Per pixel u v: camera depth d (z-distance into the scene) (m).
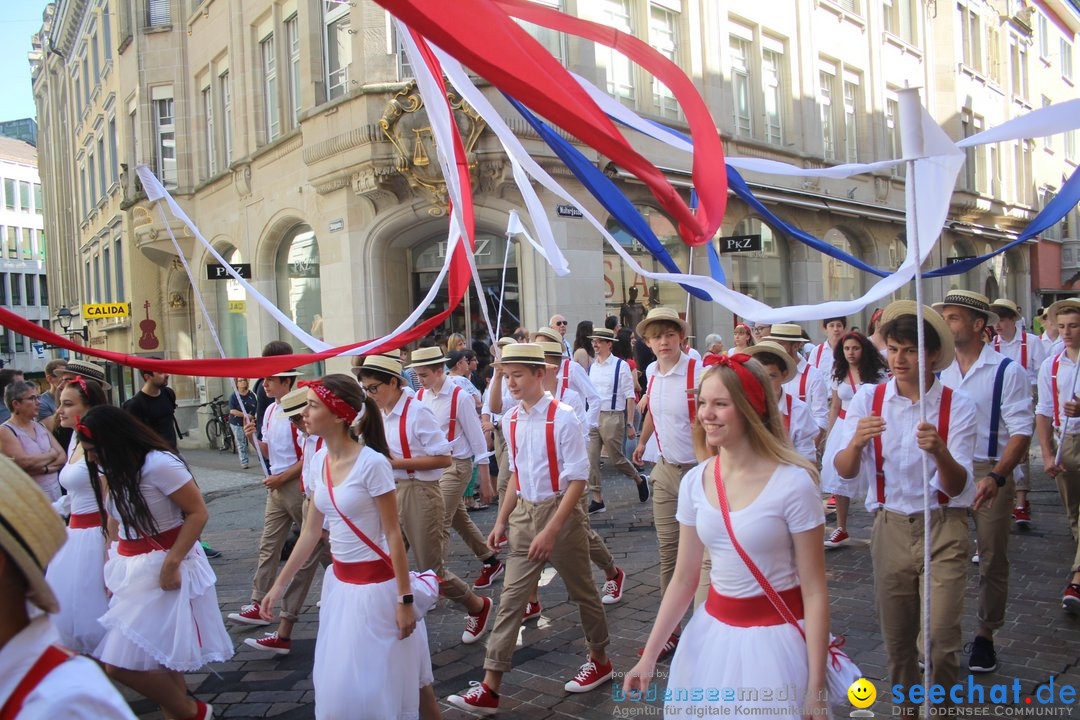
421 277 14.05
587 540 4.25
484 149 12.12
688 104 4.51
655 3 15.34
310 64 13.92
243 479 12.71
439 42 2.78
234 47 16.67
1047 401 5.57
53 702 1.30
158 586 3.68
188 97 19.22
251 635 5.42
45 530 1.37
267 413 5.79
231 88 16.97
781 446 2.48
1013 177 28.55
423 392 6.22
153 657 3.58
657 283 15.51
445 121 4.20
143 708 4.38
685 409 4.79
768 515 2.40
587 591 4.23
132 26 20.11
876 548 3.53
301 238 15.62
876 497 3.50
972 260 4.77
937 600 3.28
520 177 4.82
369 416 3.60
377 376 5.01
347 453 3.45
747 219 17.70
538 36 13.19
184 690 3.85
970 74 25.83
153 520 3.67
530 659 4.71
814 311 3.41
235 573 7.06
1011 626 4.86
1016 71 30.11
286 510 5.55
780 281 18.77
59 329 36.06
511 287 13.59
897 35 23.09
